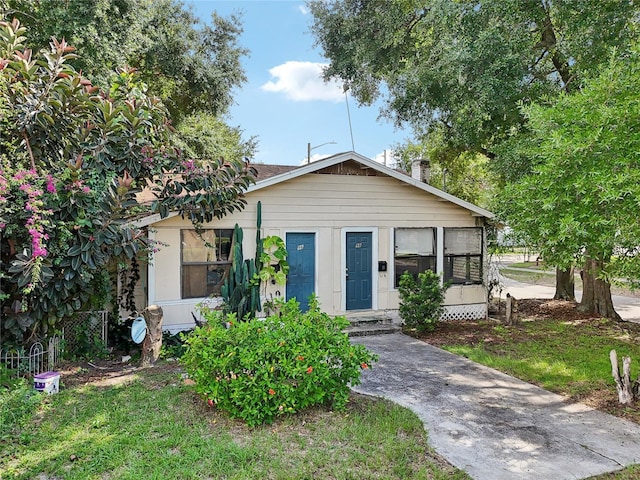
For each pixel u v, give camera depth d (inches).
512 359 305.1
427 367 287.3
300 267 393.1
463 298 455.2
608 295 471.2
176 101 736.3
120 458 154.8
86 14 415.5
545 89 372.8
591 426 196.5
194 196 295.4
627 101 179.0
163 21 661.9
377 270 419.5
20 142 244.5
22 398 189.0
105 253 252.4
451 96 416.5
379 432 180.9
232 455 156.8
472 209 442.9
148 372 263.7
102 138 250.7
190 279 354.0
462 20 368.5
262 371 184.5
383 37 498.9
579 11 336.2
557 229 199.5
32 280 205.9
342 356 200.7
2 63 227.3
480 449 172.6
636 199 159.5
